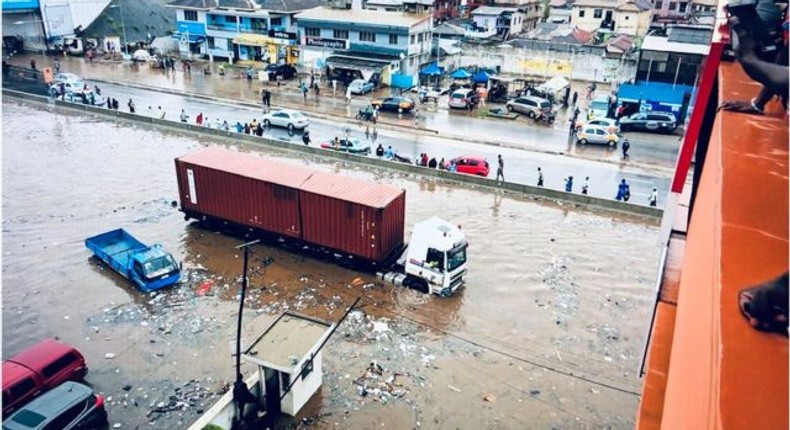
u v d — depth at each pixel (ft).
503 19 232.73
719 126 14.69
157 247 74.02
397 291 72.74
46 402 47.62
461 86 172.14
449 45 198.08
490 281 75.61
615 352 62.39
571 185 102.53
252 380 51.39
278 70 185.37
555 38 190.19
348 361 59.67
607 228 91.76
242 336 62.85
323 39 185.57
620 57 172.96
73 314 66.23
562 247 85.20
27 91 164.55
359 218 72.90
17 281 72.54
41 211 92.68
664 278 27.40
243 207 81.76
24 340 61.52
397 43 175.94
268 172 81.10
